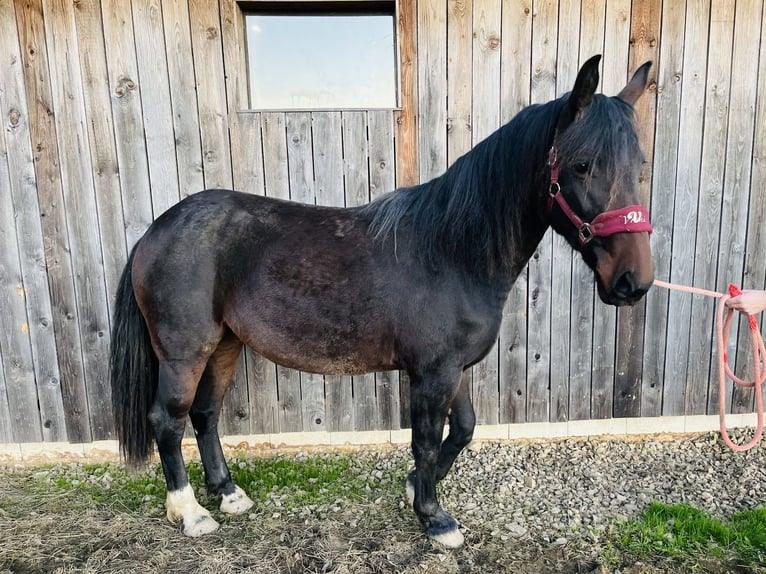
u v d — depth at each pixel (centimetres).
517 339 229
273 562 155
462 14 203
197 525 169
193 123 205
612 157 116
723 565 152
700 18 207
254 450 232
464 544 164
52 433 226
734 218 223
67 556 158
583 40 207
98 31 197
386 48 215
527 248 149
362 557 157
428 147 211
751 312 140
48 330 217
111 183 207
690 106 213
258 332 158
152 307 159
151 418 167
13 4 194
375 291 149
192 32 199
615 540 166
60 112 202
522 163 138
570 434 239
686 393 238
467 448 232
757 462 217
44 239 210
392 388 229
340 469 217
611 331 230
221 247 157
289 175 211
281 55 214
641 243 119
